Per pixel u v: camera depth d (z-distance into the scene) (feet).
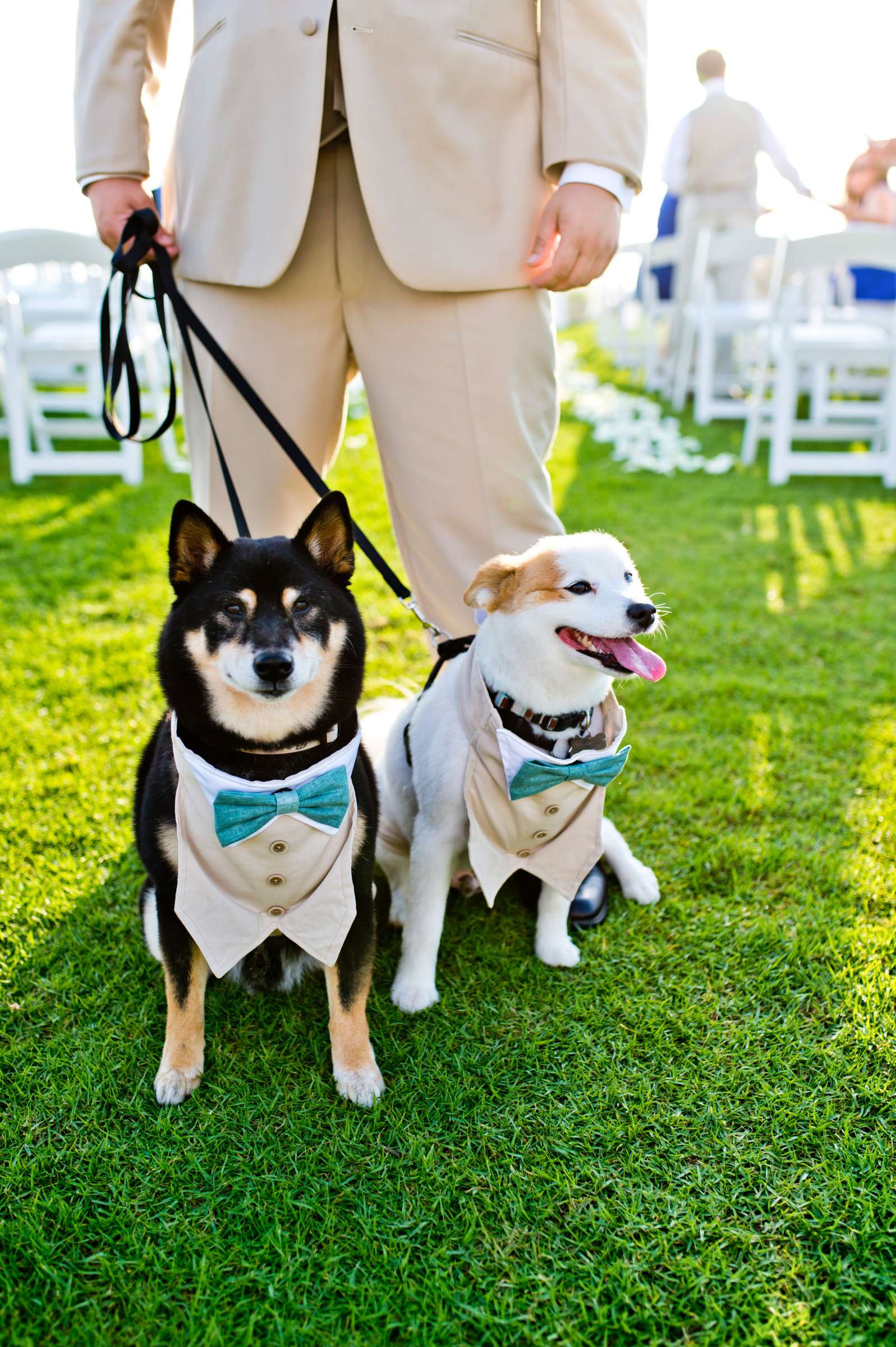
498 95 8.00
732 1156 6.66
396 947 9.12
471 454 8.73
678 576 18.56
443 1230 6.15
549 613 7.55
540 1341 5.49
